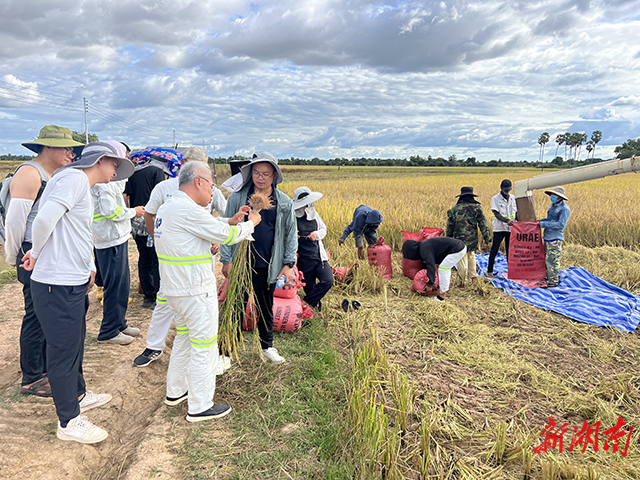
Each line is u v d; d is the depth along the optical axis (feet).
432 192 67.67
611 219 31.45
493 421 9.86
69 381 8.19
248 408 9.87
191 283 8.50
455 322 15.98
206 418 9.27
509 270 21.75
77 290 8.09
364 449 7.98
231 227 8.75
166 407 9.84
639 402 10.73
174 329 14.94
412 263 21.43
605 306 17.48
